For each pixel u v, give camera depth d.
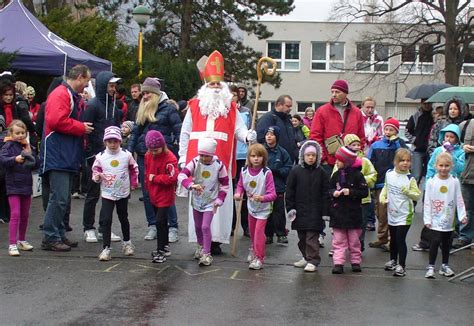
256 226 8.30
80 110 8.98
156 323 6.05
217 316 6.29
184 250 9.21
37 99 17.64
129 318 6.16
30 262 8.18
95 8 33.25
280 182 9.87
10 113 10.16
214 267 8.26
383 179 10.23
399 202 8.20
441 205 8.11
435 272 8.38
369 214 11.14
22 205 8.70
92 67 15.84
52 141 8.68
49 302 6.59
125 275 7.71
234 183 10.41
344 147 8.24
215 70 9.12
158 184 8.37
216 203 8.34
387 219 8.86
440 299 7.09
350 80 49.22
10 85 10.06
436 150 9.59
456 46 32.84
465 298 7.15
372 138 12.63
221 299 6.86
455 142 9.73
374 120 12.74
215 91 9.02
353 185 8.15
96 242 9.48
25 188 8.62
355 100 49.44
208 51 32.25
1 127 9.80
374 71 43.81
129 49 22.91
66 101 8.55
